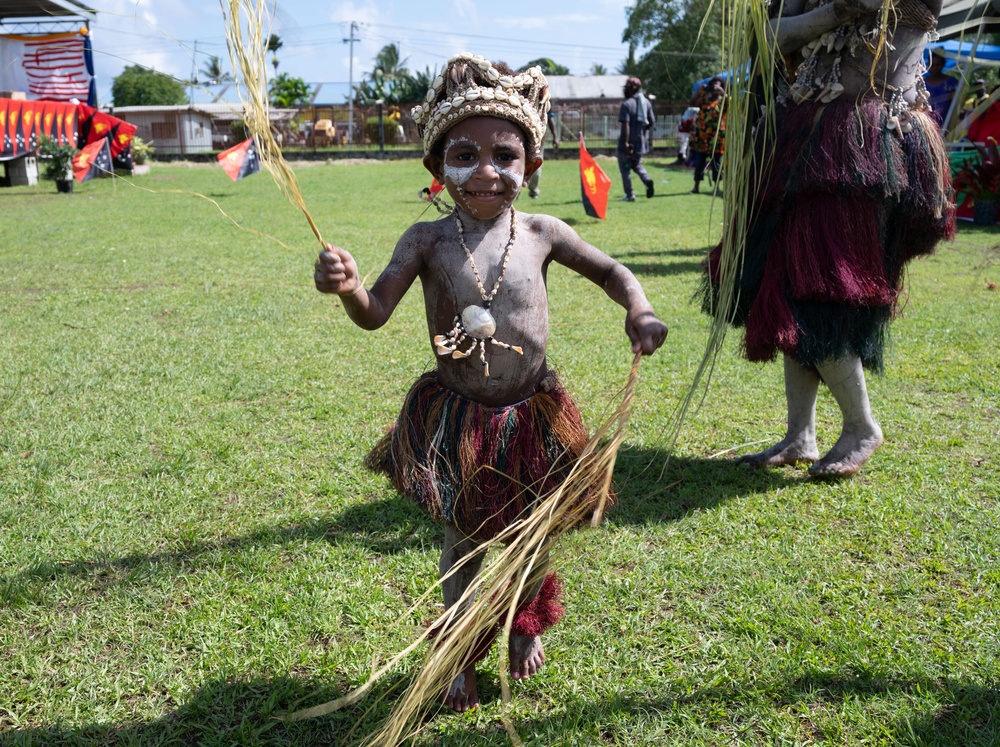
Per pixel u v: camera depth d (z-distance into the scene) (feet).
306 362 18.13
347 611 9.31
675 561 10.15
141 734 7.56
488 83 7.11
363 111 114.73
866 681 8.04
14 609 9.34
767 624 8.94
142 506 11.65
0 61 61.82
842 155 10.73
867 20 10.52
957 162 39.04
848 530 10.91
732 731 7.54
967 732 7.34
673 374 17.08
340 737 7.56
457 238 7.59
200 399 15.85
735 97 8.89
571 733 7.49
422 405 7.79
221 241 35.12
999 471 12.48
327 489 12.16
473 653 7.72
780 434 14.14
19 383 16.60
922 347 18.57
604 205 39.52
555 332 20.38
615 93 143.13
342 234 36.70
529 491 7.63
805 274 10.98
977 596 9.33
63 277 27.22
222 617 9.16
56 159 58.59
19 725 7.67
